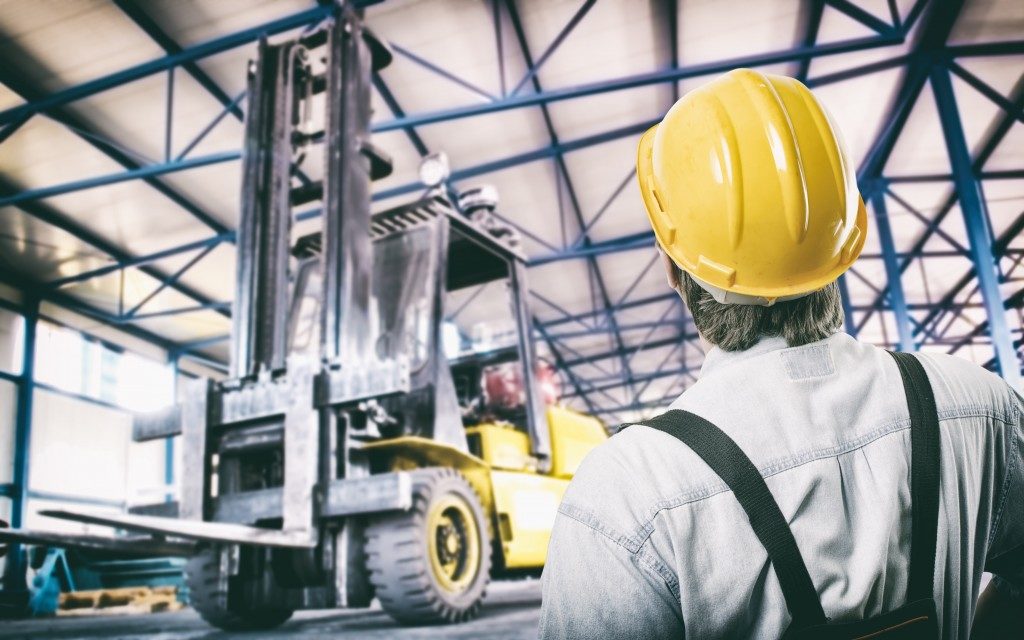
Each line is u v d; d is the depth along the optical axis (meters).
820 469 0.81
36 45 9.30
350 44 5.51
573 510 0.83
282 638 4.08
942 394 0.90
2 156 11.05
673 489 0.80
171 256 14.59
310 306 5.95
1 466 13.96
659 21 10.18
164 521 3.27
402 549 4.40
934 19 9.74
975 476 0.88
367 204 5.39
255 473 5.01
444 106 11.27
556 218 15.05
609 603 0.79
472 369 6.61
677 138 1.05
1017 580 0.97
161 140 11.23
